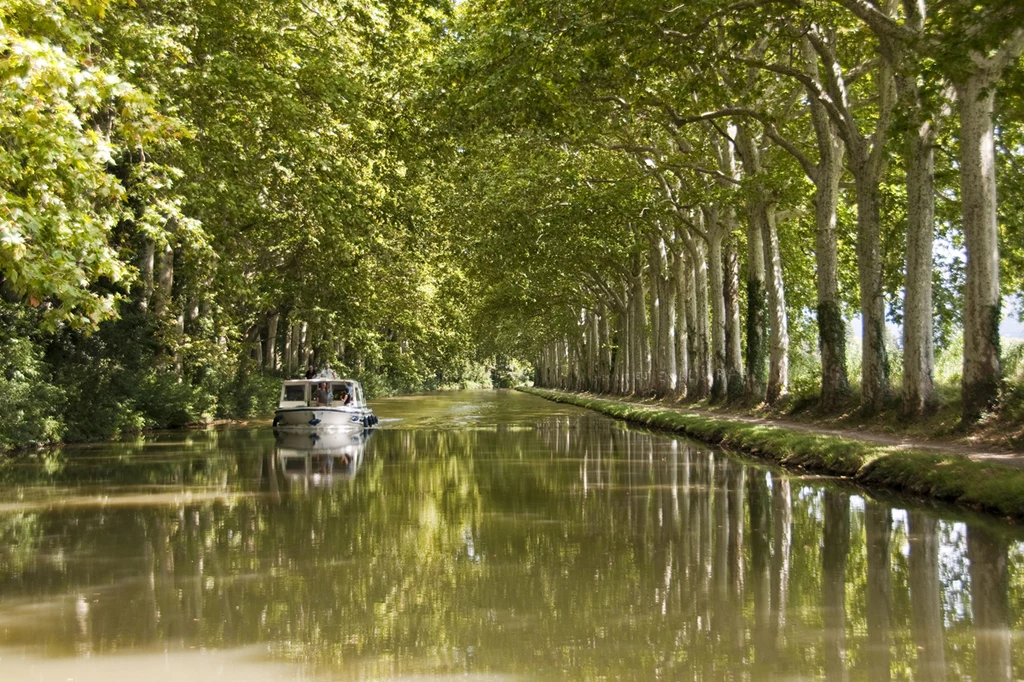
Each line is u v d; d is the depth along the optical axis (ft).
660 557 30.71
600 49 58.54
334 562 30.01
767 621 22.77
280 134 75.46
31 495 46.98
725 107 73.87
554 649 20.48
